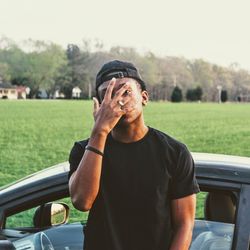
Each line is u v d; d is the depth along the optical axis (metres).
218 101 114.44
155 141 2.94
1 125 46.81
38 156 28.00
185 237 2.94
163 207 2.91
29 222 3.65
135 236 2.89
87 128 44.62
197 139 38.94
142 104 2.94
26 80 115.94
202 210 3.50
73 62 118.69
